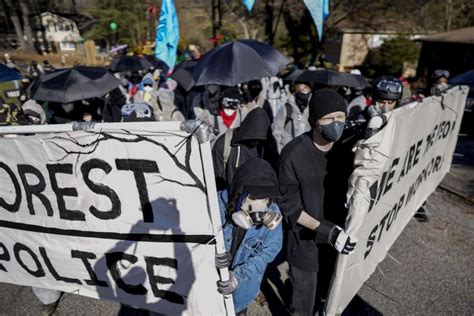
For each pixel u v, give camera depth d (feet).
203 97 15.97
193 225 5.28
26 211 6.17
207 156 4.70
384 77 8.67
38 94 14.21
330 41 88.43
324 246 6.75
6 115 11.28
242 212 5.34
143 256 5.78
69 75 14.76
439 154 11.57
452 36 54.03
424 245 11.66
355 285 7.07
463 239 12.03
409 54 66.64
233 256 5.96
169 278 5.78
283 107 11.63
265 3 49.49
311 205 6.37
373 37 79.97
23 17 104.68
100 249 6.01
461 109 12.63
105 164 5.33
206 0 54.13
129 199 5.45
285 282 9.84
